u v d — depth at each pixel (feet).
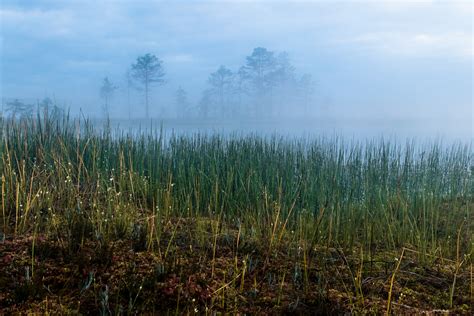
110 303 7.66
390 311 8.02
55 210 12.19
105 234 10.43
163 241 10.63
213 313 7.64
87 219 10.94
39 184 13.03
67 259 9.00
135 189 15.08
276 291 8.59
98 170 15.10
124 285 8.21
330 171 16.40
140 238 10.17
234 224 12.89
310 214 12.45
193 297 8.12
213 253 9.91
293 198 14.28
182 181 15.38
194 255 9.95
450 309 8.29
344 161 17.54
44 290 7.88
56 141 17.88
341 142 17.93
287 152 18.51
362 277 9.50
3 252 9.16
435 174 18.84
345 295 8.55
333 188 14.28
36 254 9.16
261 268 9.56
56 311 7.31
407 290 8.92
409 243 12.37
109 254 9.27
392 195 15.76
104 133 18.99
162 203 13.75
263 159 17.98
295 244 11.11
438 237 13.14
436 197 15.76
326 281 8.87
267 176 15.74
